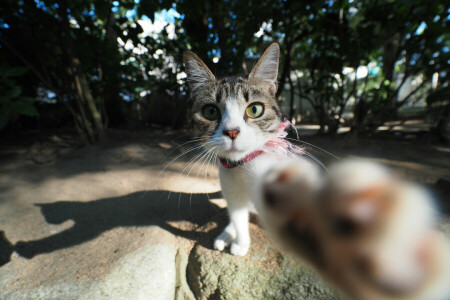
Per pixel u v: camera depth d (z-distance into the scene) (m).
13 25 0.54
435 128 0.64
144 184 0.39
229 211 0.24
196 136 0.26
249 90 0.23
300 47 0.75
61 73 0.61
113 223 0.30
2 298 0.20
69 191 0.38
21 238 0.28
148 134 0.69
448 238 0.20
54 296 0.19
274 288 0.19
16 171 0.45
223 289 0.20
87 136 0.61
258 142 0.22
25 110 0.40
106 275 0.21
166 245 0.25
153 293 0.20
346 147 0.54
